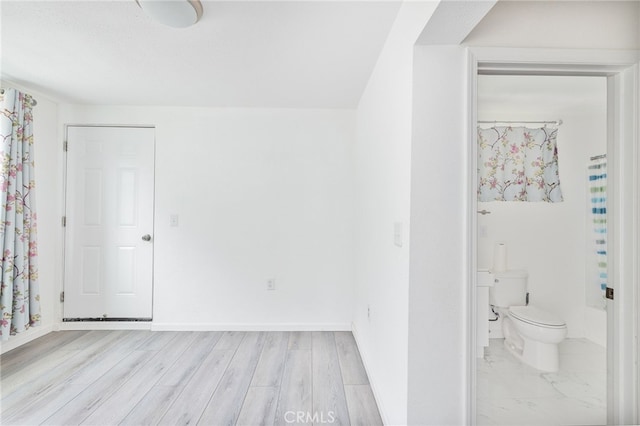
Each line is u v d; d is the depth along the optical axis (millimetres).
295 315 3010
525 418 1607
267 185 3014
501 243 2428
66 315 2939
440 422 1287
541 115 2328
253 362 2328
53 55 2002
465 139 1284
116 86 2518
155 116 2961
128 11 1544
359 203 2742
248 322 2994
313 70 2178
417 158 1285
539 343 2043
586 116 2391
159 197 2965
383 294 1779
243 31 1702
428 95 1285
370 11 1504
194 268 2982
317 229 3025
